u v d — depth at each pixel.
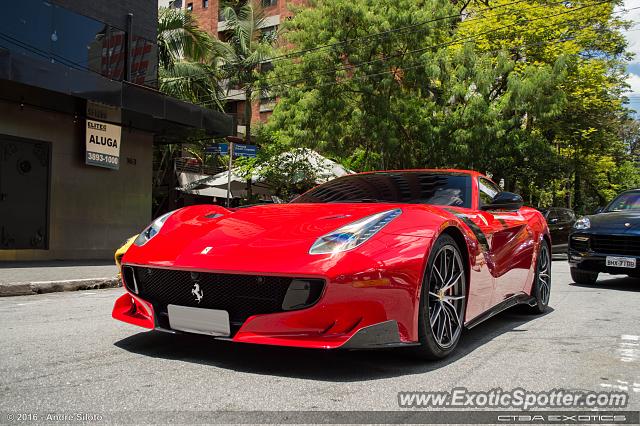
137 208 11.99
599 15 20.84
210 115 11.76
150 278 2.83
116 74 11.30
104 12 11.04
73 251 10.65
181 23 16.78
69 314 4.25
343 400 2.17
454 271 3.02
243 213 3.23
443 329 2.86
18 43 9.33
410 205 3.02
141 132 12.05
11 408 2.01
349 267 2.40
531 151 17.97
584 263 6.90
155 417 1.94
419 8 16.83
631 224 6.59
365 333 2.40
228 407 2.05
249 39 20.25
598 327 3.97
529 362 2.87
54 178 10.34
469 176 3.92
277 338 2.44
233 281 2.54
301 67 16.75
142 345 3.05
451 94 16.66
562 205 31.69
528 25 19.38
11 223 9.66
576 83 21.27
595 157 24.91
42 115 10.12
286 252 2.51
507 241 3.89
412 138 17.45
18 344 3.08
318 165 16.19
